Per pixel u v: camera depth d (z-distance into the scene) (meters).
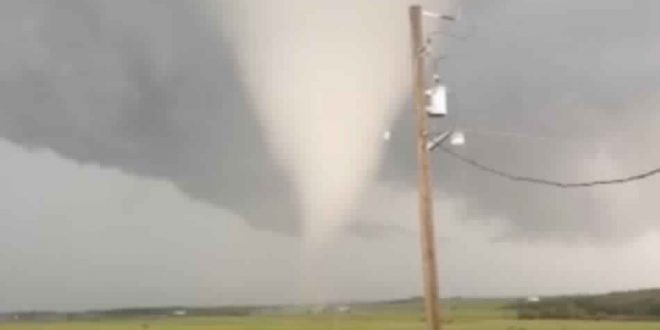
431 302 21.34
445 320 103.88
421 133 21.97
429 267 21.48
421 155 21.92
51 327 135.75
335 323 108.94
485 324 90.69
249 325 119.06
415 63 22.23
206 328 114.81
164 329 116.94
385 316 139.25
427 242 21.56
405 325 95.81
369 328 91.56
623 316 102.44
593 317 104.06
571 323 91.56
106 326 134.88
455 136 21.94
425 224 21.62
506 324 90.06
